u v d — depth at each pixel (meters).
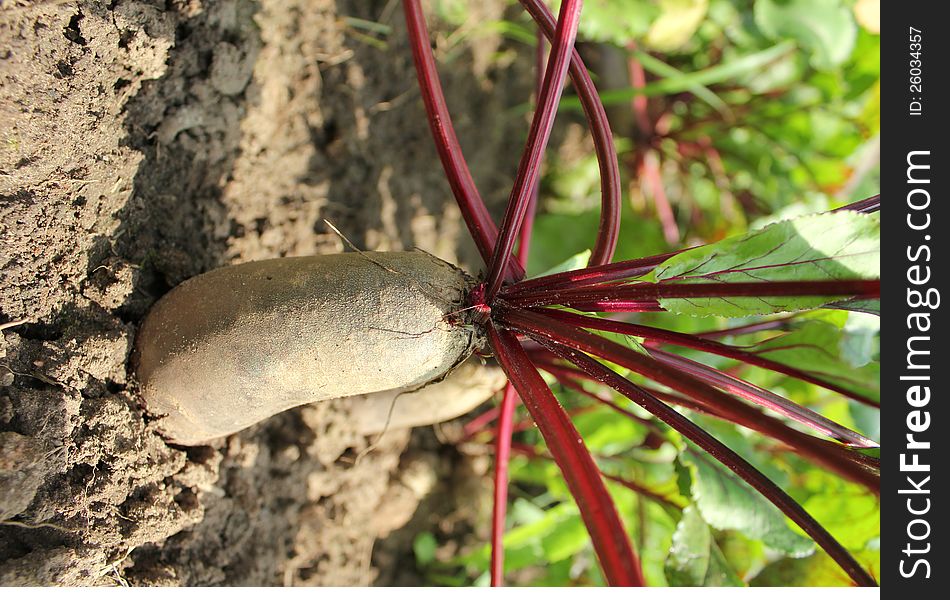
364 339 0.35
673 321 0.60
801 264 0.32
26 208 0.35
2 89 0.32
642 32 0.56
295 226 0.48
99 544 0.36
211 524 0.43
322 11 0.48
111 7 0.36
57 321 0.37
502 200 0.66
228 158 0.44
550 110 0.35
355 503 0.52
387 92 0.53
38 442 0.34
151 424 0.39
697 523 0.45
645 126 0.68
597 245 0.39
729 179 0.70
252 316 0.35
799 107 0.66
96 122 0.36
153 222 0.41
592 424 0.56
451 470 0.58
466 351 0.36
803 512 0.33
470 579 0.58
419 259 0.36
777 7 0.58
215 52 0.41
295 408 0.48
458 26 0.57
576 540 0.55
